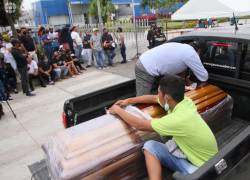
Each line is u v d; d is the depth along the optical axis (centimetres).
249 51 287
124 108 246
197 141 200
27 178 382
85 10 3017
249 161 204
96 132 210
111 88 318
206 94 293
